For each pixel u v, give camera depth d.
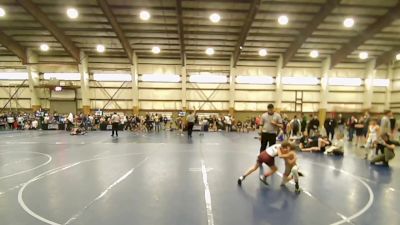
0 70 23.88
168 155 9.88
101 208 4.59
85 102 23.20
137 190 5.59
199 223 4.03
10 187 5.74
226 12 16.75
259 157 6.07
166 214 4.36
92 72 23.81
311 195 5.34
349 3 15.41
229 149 11.55
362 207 4.73
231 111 23.95
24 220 4.09
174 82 24.27
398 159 9.58
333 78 24.33
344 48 20.80
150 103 24.38
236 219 4.17
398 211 4.57
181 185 5.96
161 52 23.11
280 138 15.02
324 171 7.51
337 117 21.72
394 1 15.26
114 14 16.92
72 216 4.25
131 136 17.22
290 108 24.42
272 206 4.73
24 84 23.91
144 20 17.73
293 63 24.11
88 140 14.68
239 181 6.04
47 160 8.75
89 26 18.48
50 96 24.03
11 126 22.83
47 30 19.09
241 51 22.09
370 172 7.42
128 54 21.23
